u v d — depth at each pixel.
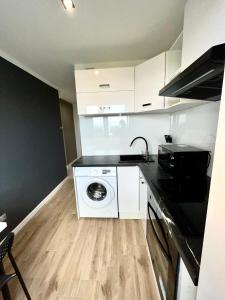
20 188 2.16
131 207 2.17
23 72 2.31
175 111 2.19
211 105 1.38
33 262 1.59
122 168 2.04
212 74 0.77
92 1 1.19
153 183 1.33
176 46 1.68
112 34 1.63
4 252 0.95
